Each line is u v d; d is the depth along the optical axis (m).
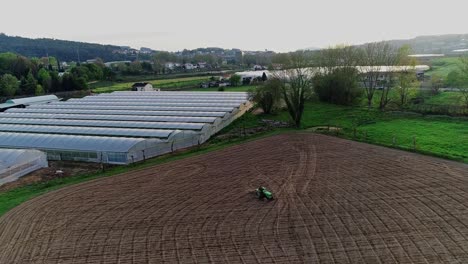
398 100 75.50
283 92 65.06
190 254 23.45
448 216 26.62
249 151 46.38
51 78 127.25
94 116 68.88
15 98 114.31
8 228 28.08
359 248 23.23
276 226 26.41
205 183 35.69
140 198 32.69
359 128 56.59
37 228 27.89
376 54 87.06
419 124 56.72
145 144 47.31
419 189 31.52
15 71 145.38
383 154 42.16
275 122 65.31
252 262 22.25
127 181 37.56
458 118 58.72
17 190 36.69
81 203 32.25
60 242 25.70
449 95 78.94
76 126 62.31
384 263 21.64
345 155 42.44
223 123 64.81
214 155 45.47
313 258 22.39
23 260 23.67
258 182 35.22
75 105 85.12
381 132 52.81
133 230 26.89
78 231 27.14
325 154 43.28
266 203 30.34
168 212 29.55
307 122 63.75
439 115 61.59
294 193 32.12
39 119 68.06
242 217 28.05
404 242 23.66
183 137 52.16
